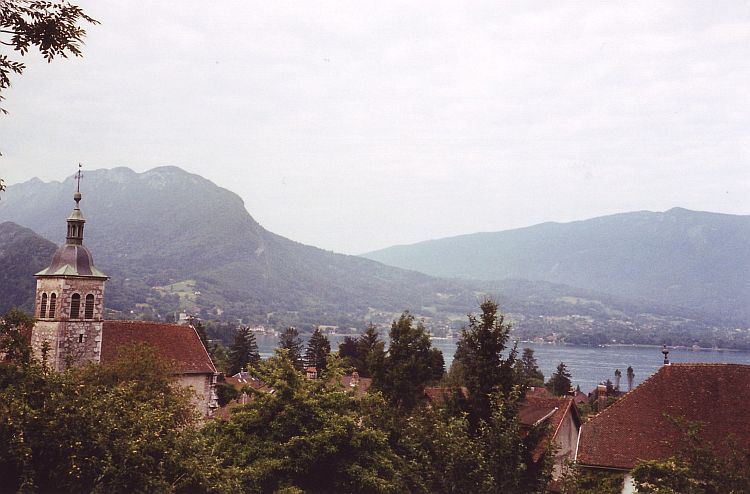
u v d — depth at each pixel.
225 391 88.50
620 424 36.59
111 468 24.20
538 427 28.41
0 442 23.88
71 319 56.38
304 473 30.91
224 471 28.19
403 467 29.50
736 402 35.72
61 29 17.23
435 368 54.75
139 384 44.12
